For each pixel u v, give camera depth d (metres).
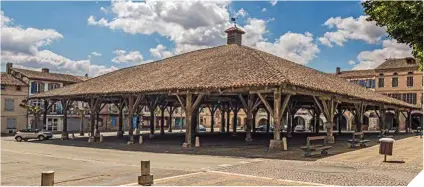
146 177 9.83
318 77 26.61
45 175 7.57
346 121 57.19
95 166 14.36
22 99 46.28
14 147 24.42
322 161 14.63
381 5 9.29
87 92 28.25
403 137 33.22
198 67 24.28
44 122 35.28
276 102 18.48
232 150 19.81
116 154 18.97
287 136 33.53
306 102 33.91
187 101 21.47
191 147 21.83
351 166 13.16
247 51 25.20
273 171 12.09
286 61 27.50
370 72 58.59
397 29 8.93
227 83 19.61
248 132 27.47
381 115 35.06
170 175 11.50
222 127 45.56
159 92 22.44
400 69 53.91
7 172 13.04
